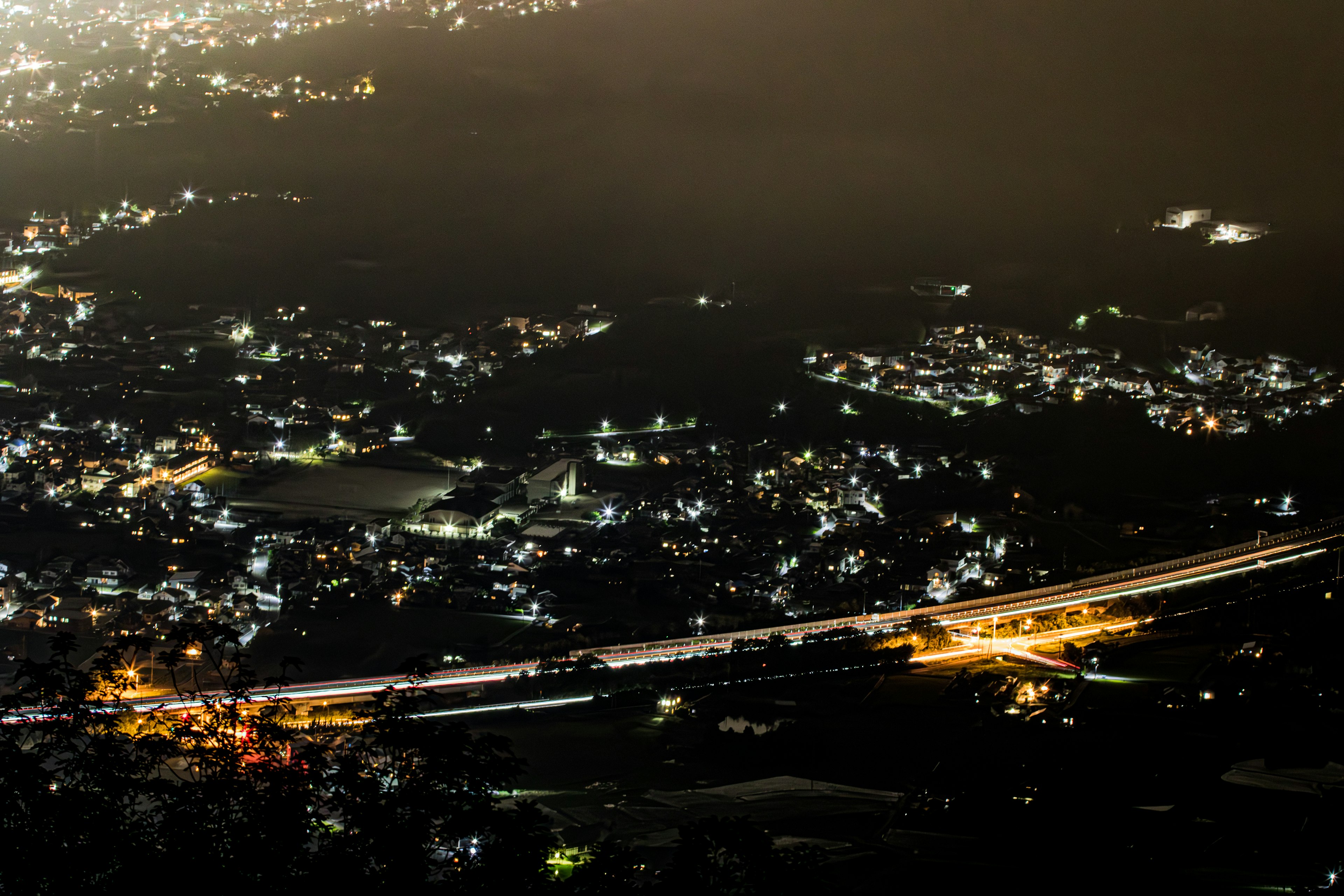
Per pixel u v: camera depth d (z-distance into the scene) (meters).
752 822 194.62
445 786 83.94
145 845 78.06
